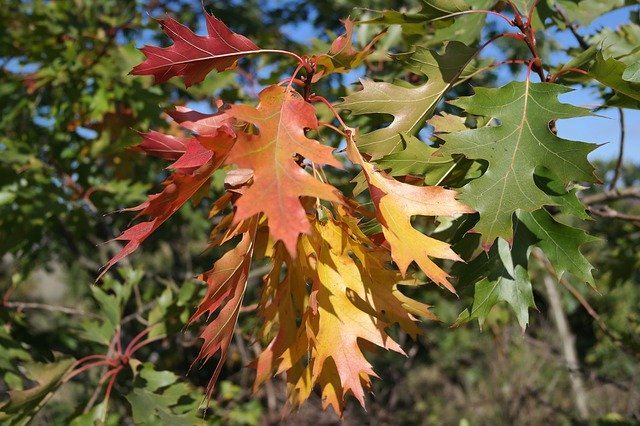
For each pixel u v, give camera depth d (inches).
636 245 180.1
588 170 65.7
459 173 73.5
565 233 72.5
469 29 100.2
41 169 176.4
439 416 393.7
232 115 55.7
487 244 64.9
